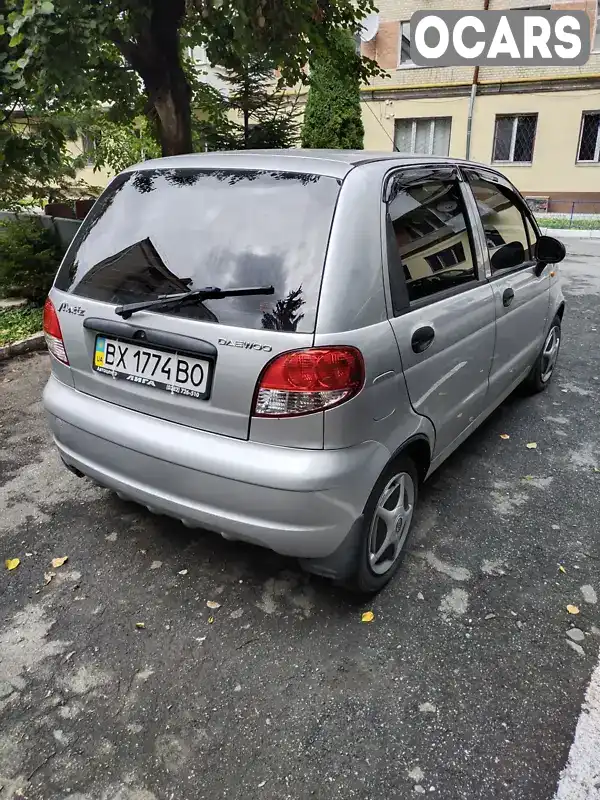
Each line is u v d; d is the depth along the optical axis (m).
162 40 6.16
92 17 4.85
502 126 18.14
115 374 2.41
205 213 2.34
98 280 2.51
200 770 1.85
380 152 2.72
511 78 17.47
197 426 2.21
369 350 2.11
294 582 2.67
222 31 6.25
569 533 3.02
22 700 2.08
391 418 2.30
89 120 7.89
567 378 5.16
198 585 2.64
